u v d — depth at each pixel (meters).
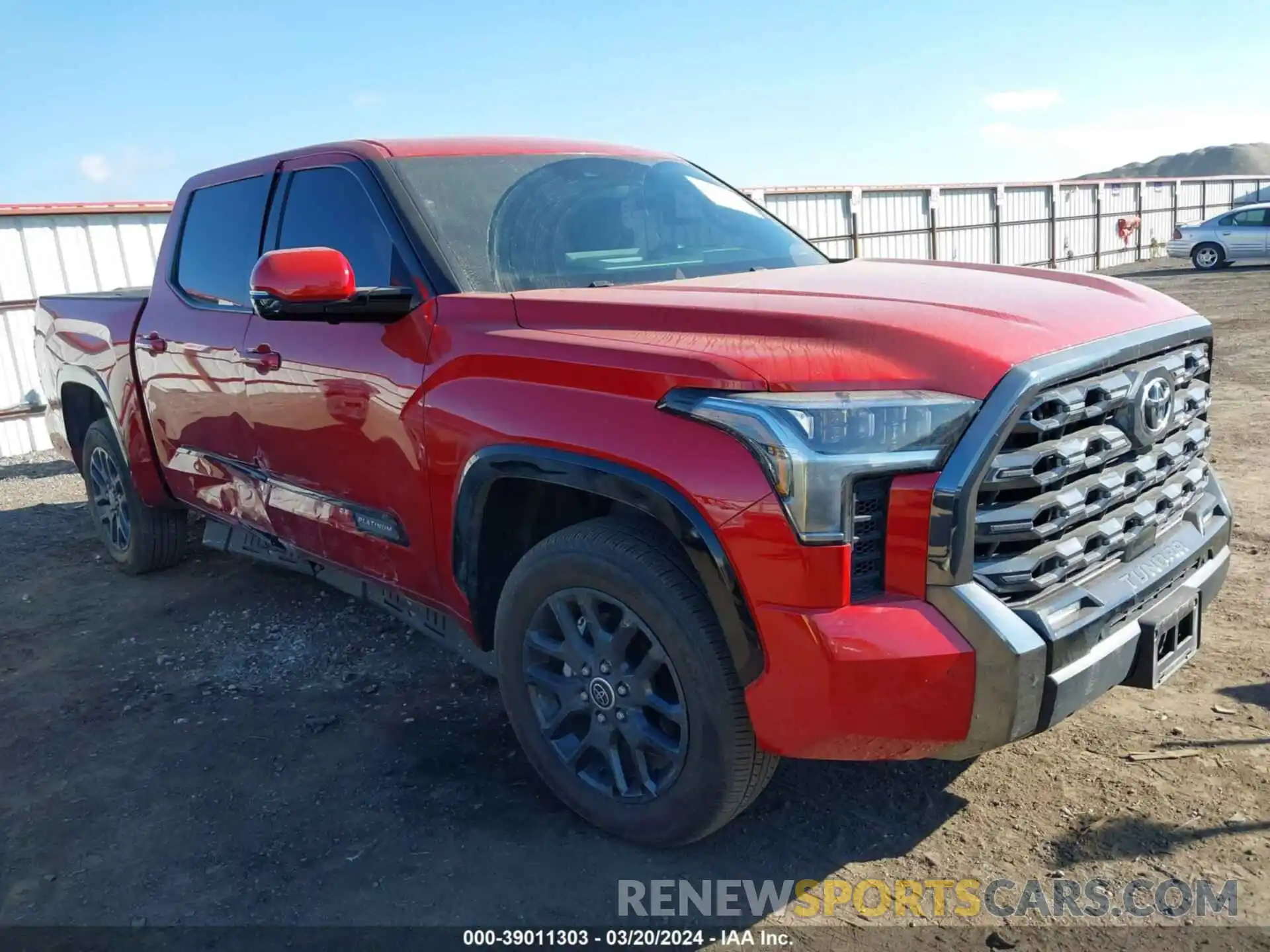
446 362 2.98
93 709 3.93
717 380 2.34
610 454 2.50
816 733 2.33
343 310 3.09
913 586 2.27
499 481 2.89
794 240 4.02
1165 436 2.82
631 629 2.65
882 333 2.36
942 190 29.62
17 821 3.16
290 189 3.88
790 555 2.26
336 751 3.47
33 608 5.19
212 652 4.43
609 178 3.80
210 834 3.02
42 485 9.11
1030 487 2.31
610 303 2.72
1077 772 3.06
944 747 2.31
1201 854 2.64
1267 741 3.14
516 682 2.99
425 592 3.32
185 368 4.32
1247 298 18.16
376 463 3.29
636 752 2.72
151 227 12.74
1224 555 3.04
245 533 4.57
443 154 3.61
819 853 2.77
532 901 2.63
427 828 2.98
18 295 11.81
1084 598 2.44
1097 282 3.06
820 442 2.23
